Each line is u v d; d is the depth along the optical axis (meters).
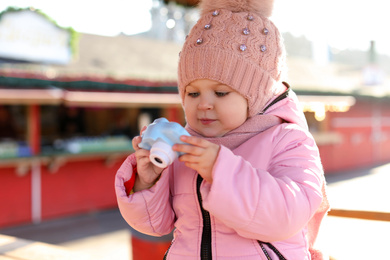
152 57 13.75
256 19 1.35
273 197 1.09
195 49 1.32
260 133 1.34
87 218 9.20
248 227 1.11
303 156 1.27
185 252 1.31
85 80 9.27
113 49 13.20
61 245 7.23
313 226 1.51
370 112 19.28
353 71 23.75
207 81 1.30
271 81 1.32
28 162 8.66
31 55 9.62
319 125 16.83
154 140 1.13
